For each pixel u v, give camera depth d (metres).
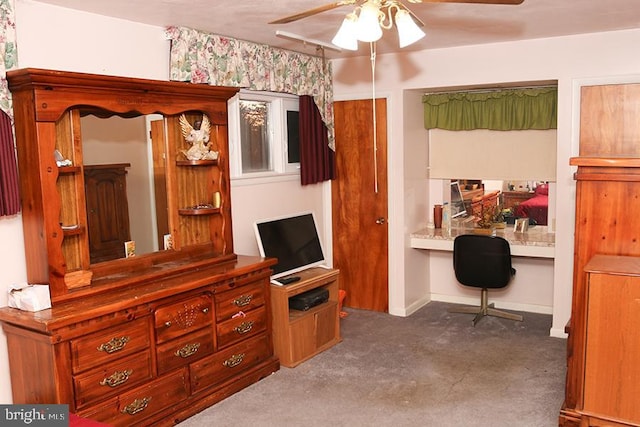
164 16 3.33
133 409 2.91
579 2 3.21
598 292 2.69
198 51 3.73
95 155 3.09
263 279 3.76
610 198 2.84
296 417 3.20
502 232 5.08
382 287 5.21
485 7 3.28
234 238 4.29
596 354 2.73
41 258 2.78
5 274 2.85
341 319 5.02
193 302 3.23
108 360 2.79
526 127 4.93
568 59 4.22
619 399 2.71
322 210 5.34
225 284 3.44
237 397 3.47
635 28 3.96
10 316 2.67
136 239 3.34
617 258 2.84
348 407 3.31
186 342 3.20
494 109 5.03
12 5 2.73
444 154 5.41
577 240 2.92
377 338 4.49
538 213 5.12
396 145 4.97
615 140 4.16
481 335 4.51
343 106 5.19
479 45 4.53
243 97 4.34
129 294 2.95
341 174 5.28
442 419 3.13
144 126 3.36
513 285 5.23
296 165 4.96
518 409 3.23
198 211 3.60
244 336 3.62
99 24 3.26
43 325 2.53
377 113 5.03
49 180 2.73
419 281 5.40
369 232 5.21
